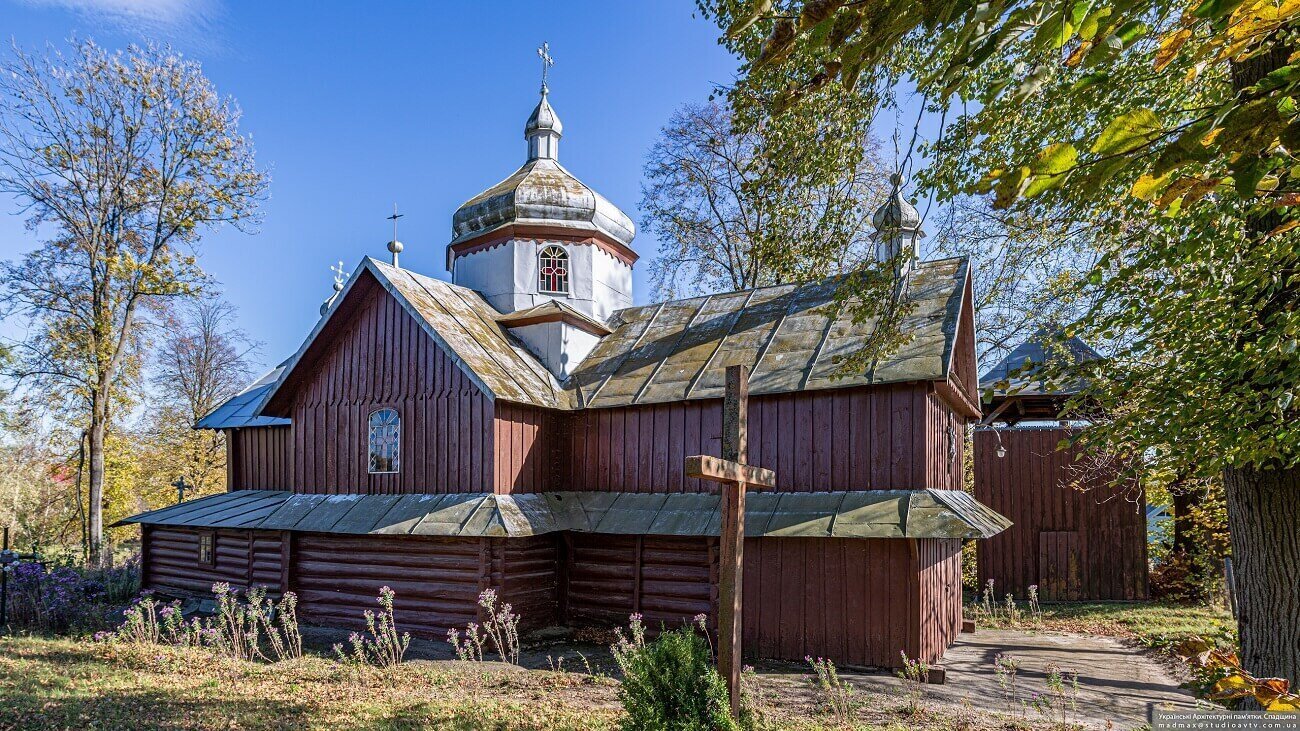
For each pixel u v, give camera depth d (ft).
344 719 30.58
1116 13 7.09
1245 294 20.88
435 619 47.91
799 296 54.85
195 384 132.57
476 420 48.55
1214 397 20.89
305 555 54.03
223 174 91.97
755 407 46.42
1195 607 58.49
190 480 127.44
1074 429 63.21
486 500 47.01
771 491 44.98
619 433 51.26
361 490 53.67
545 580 50.11
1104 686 36.76
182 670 38.86
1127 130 7.32
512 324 58.18
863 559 40.73
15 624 50.60
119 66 85.97
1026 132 31.60
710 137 93.15
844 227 35.22
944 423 48.60
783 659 42.06
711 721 20.67
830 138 32.04
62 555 75.31
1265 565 23.17
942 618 45.16
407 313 52.95
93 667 38.88
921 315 46.09
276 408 57.88
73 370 87.76
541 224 61.62
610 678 37.68
